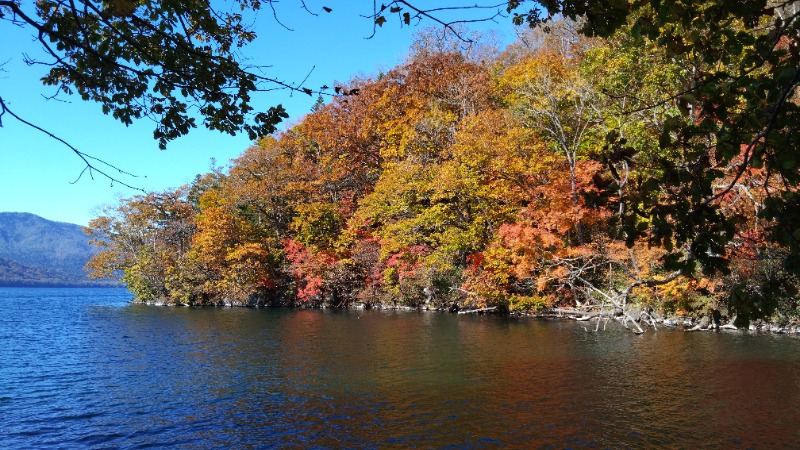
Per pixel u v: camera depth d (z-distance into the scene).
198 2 4.15
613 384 11.55
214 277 42.34
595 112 21.75
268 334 21.75
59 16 3.90
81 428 9.40
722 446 7.98
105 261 48.47
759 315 3.39
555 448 8.00
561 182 21.88
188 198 54.03
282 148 44.19
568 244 22.83
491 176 24.95
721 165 3.29
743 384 11.37
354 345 18.03
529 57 35.78
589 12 3.54
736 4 3.40
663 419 9.20
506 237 22.81
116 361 15.66
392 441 8.44
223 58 3.95
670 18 3.50
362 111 38.59
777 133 2.97
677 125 3.33
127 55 4.13
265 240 41.62
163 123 4.54
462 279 29.33
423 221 27.39
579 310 23.08
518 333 19.89
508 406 10.09
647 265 18.88
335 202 39.47
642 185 3.44
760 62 3.16
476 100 31.67
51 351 17.84
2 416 10.11
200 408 10.48
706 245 3.37
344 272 36.94
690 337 17.94
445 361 14.57
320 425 9.29
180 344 19.14
